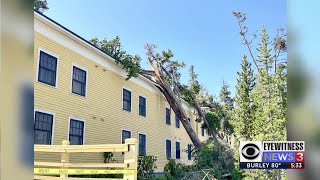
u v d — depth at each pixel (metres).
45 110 10.80
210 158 11.83
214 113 17.22
